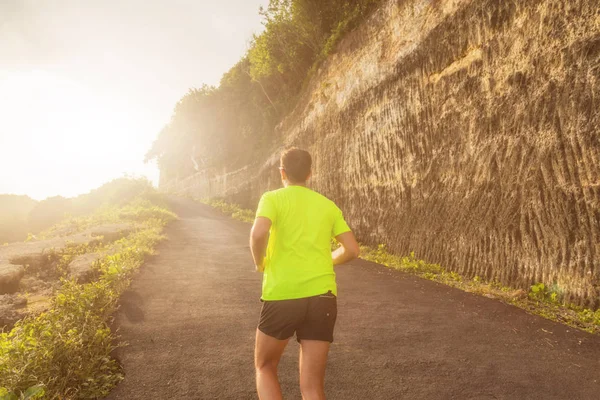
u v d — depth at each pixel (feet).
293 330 7.11
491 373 11.75
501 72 22.72
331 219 7.93
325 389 10.64
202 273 23.66
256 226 7.13
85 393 9.83
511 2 22.26
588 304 17.16
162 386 10.46
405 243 31.71
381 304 18.48
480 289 20.95
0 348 10.49
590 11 17.72
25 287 22.41
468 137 25.32
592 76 17.46
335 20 54.49
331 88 49.80
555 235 18.97
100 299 15.57
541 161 19.75
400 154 33.42
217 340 13.55
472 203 24.61
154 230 40.01
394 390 10.65
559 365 12.39
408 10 33.60
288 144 68.13
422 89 30.45
